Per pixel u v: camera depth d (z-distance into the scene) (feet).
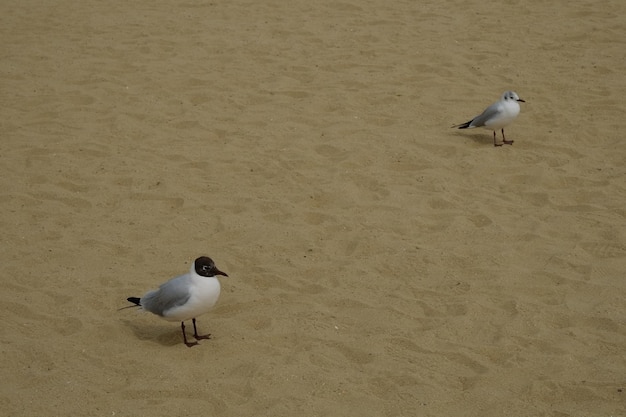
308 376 23.68
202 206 34.96
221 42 56.34
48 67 51.80
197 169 38.63
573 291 28.27
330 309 27.53
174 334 26.13
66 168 38.73
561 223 33.19
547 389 23.03
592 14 61.41
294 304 27.78
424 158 39.42
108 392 23.02
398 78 50.03
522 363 24.39
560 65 51.70
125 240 32.30
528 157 39.52
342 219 33.73
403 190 36.27
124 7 64.95
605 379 23.49
